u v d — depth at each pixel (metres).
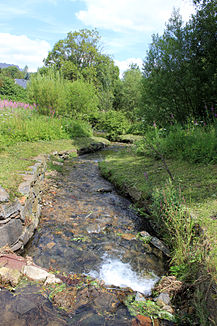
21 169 4.12
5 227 2.45
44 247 3.00
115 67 33.66
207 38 6.49
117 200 4.73
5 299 1.94
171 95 7.24
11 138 7.52
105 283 2.38
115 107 26.66
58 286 2.20
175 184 4.02
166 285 2.28
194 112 7.17
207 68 6.55
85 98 13.78
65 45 28.31
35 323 1.76
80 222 3.74
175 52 6.87
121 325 1.83
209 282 1.89
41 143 8.58
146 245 3.12
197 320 1.89
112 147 12.03
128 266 2.71
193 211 2.93
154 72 7.71
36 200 3.77
